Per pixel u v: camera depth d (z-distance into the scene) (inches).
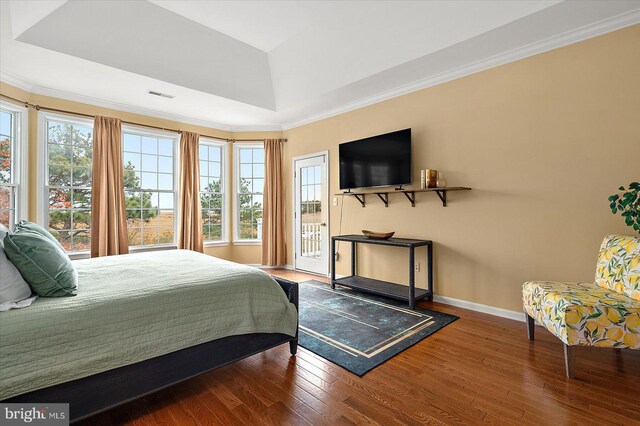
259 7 120.5
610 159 101.3
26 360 51.8
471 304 131.9
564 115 109.4
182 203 191.9
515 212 120.3
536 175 115.4
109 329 60.2
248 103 174.1
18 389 50.9
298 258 211.9
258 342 83.0
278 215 215.9
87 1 108.7
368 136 167.9
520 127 118.6
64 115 153.1
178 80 146.3
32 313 54.4
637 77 96.6
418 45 120.3
